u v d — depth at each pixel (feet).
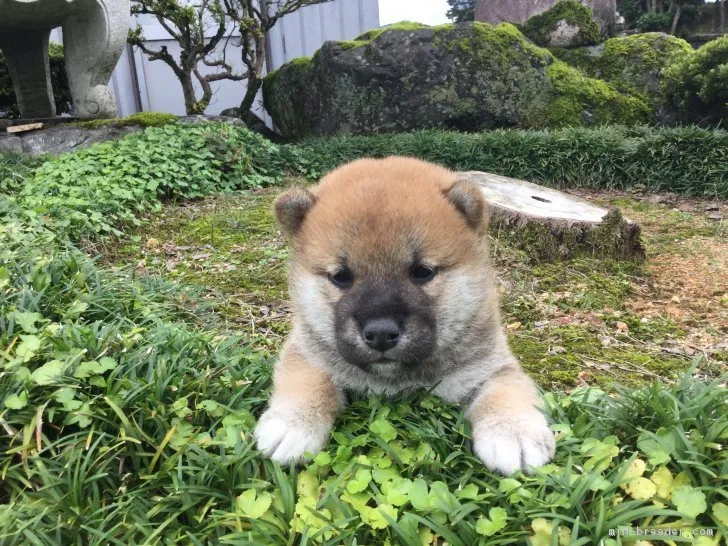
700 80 4.38
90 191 2.86
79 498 0.91
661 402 1.05
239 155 3.74
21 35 4.29
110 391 1.06
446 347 1.09
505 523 0.83
